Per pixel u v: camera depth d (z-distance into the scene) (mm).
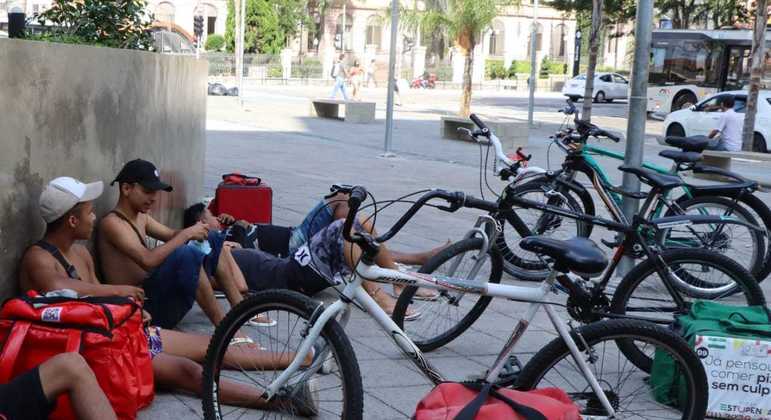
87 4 8500
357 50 64438
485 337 6215
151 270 5438
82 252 5164
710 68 33625
